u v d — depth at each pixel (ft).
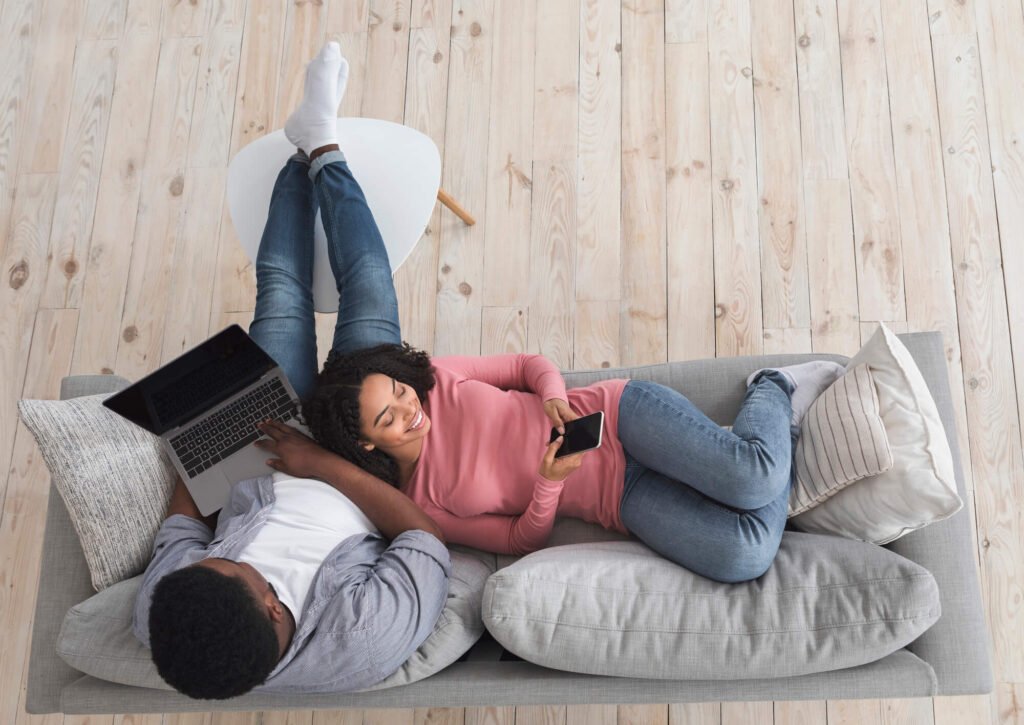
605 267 7.43
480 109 7.91
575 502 5.47
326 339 7.50
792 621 4.57
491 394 5.41
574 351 7.28
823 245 7.30
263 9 8.38
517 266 7.51
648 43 7.91
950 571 5.02
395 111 7.97
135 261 7.82
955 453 5.31
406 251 6.01
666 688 4.66
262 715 6.73
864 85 7.61
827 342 7.10
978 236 7.18
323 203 5.98
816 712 6.40
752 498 4.91
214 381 5.47
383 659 4.50
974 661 4.86
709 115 7.68
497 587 4.64
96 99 8.29
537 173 7.70
